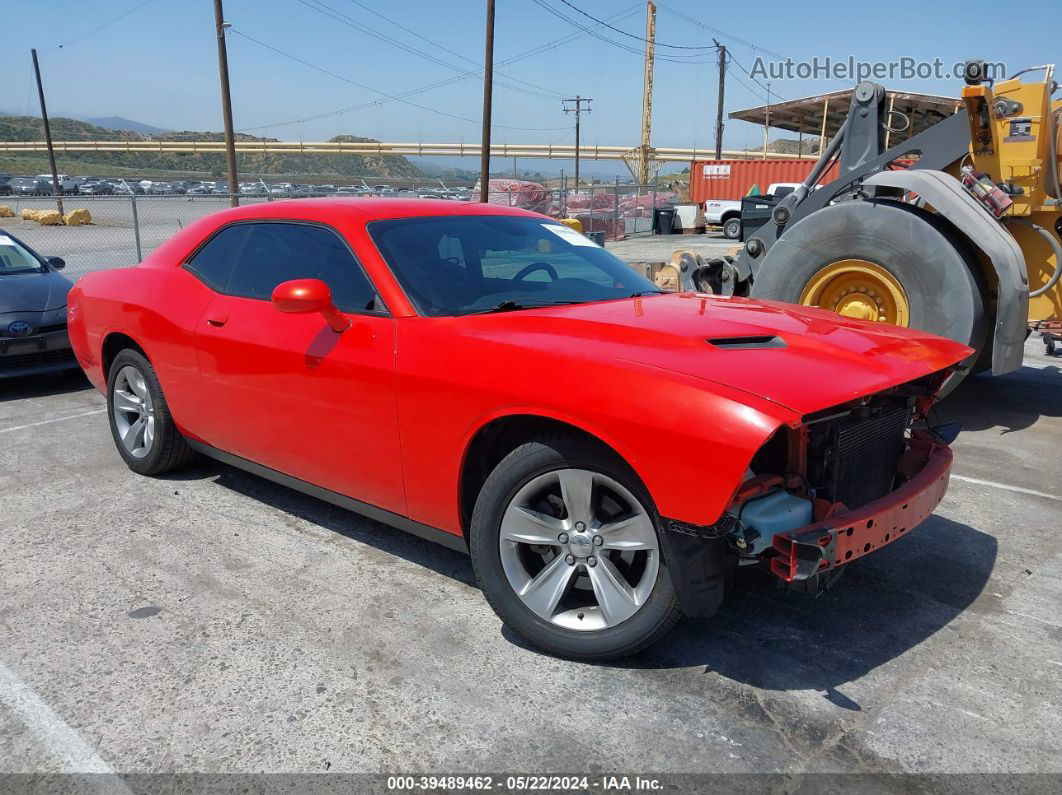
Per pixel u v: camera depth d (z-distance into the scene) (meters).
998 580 3.38
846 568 3.47
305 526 3.95
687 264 6.73
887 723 2.43
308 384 3.34
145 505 4.23
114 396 4.71
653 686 2.62
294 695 2.58
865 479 2.82
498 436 2.89
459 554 3.62
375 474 3.20
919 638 2.92
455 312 3.12
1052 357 8.25
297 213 3.70
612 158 133.00
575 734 2.38
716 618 3.04
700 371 2.45
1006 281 5.25
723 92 48.78
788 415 2.22
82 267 17.33
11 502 4.29
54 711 2.50
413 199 3.90
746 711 2.49
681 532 2.37
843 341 2.86
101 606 3.16
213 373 3.84
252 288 3.77
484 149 25.58
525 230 3.88
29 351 6.75
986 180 5.60
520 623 2.79
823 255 5.98
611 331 2.81
